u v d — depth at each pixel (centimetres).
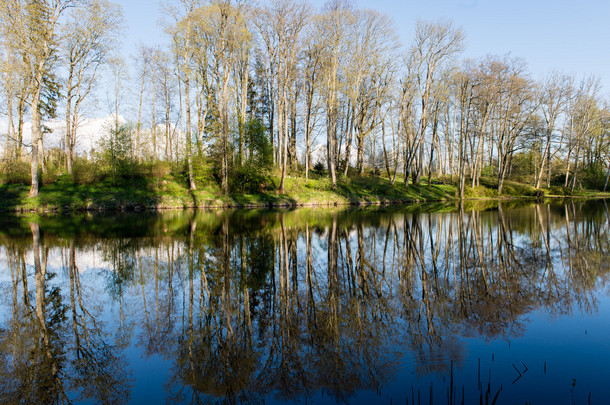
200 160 2642
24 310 561
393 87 3281
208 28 2411
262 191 2811
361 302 579
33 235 1246
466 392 327
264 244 1078
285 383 352
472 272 763
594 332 454
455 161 5312
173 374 379
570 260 869
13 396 349
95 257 907
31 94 2148
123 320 517
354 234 1277
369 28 2973
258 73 3431
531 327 472
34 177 2184
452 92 3569
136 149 3259
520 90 3291
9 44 1912
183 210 2295
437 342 430
